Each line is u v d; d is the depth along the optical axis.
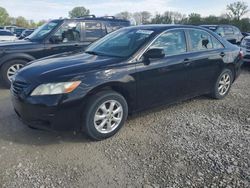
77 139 4.09
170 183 3.10
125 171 3.32
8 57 6.79
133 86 4.24
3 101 5.81
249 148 3.87
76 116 3.79
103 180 3.15
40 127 3.77
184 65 4.88
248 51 9.91
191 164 3.46
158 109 5.32
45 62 4.32
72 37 7.56
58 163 3.47
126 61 4.18
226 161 3.53
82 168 3.38
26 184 3.06
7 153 3.67
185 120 4.83
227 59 5.78
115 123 4.19
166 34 4.74
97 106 3.90
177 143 3.99
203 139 4.12
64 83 3.66
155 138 4.15
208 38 5.54
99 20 8.05
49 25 7.62
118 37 4.94
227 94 6.21
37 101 3.63
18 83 3.95
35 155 3.64
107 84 3.96
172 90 4.84
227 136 4.23
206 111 5.30
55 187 3.02
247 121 4.84
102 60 4.19
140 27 5.02
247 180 3.16
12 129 4.39
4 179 3.13
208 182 3.12
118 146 3.91
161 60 4.54
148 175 3.24
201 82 5.37
